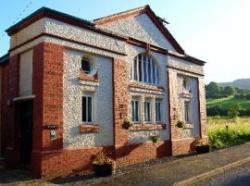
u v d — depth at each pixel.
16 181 10.78
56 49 12.09
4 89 15.17
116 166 13.95
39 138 11.41
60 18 12.28
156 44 17.72
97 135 13.44
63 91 12.24
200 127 20.56
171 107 18.00
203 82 21.52
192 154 17.86
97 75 13.74
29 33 12.60
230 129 25.47
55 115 11.78
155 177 11.38
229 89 95.38
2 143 14.84
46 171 11.27
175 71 18.75
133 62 16.12
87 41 13.27
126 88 15.11
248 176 11.70
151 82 17.20
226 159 15.23
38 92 11.70
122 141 14.53
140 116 15.98
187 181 10.95
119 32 15.32
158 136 16.72
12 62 13.61
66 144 12.11
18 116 13.26
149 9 17.39
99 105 13.70
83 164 12.59
